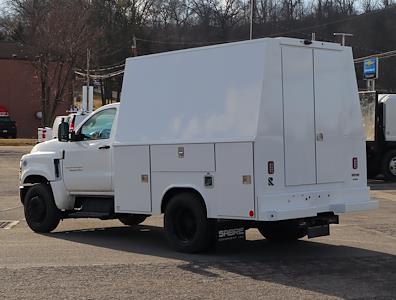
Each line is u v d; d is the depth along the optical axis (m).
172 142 8.68
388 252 8.95
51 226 10.73
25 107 57.34
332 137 8.77
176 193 8.83
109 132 9.99
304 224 8.39
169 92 8.88
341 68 8.98
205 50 8.51
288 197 8.12
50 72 52.31
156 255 8.65
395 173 19.75
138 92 9.28
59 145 10.66
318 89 8.62
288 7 64.50
